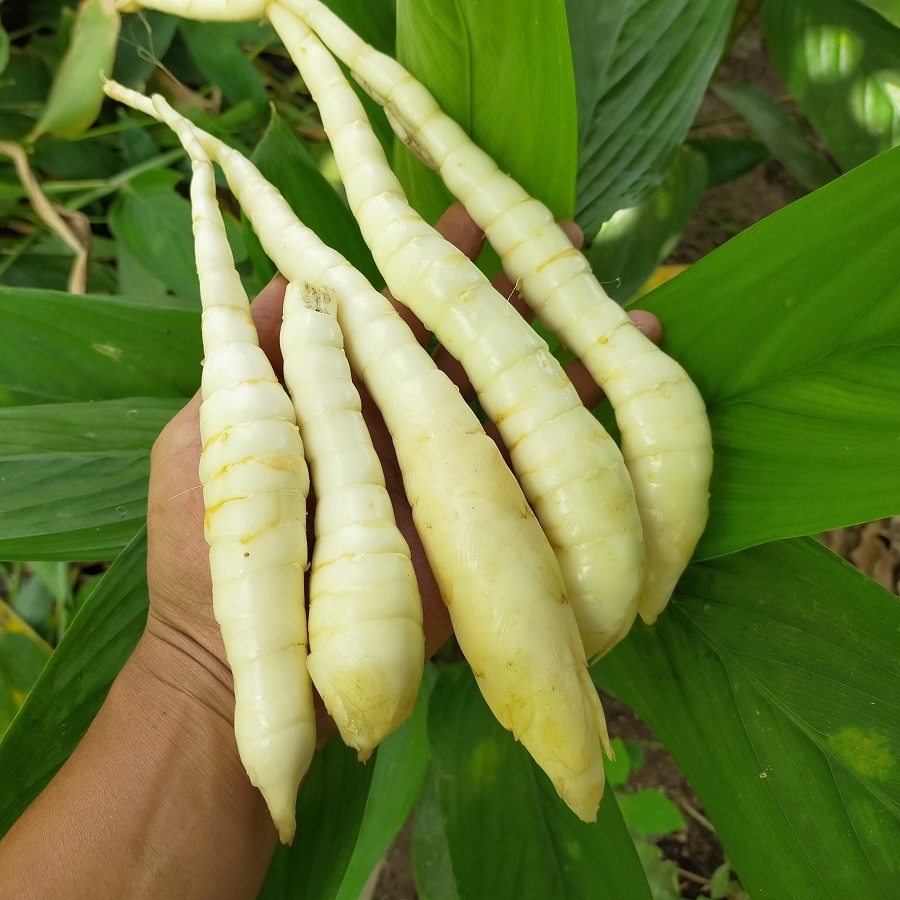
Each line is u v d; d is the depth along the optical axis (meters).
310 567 0.26
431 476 0.24
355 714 0.22
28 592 0.48
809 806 0.29
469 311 0.26
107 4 0.38
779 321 0.26
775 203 0.56
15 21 0.49
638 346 0.27
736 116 0.51
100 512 0.31
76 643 0.28
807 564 0.30
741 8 0.46
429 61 0.29
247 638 0.23
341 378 0.25
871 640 0.29
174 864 0.24
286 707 0.23
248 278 0.43
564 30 0.26
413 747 0.37
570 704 0.23
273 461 0.24
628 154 0.36
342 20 0.32
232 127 0.45
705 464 0.27
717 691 0.30
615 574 0.25
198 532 0.26
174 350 0.33
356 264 0.34
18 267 0.48
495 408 0.26
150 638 0.27
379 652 0.22
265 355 0.28
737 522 0.28
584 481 0.25
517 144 0.30
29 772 0.28
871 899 0.28
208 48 0.42
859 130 0.42
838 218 0.25
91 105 0.41
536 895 0.30
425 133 0.29
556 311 0.28
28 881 0.23
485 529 0.24
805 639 0.30
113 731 0.26
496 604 0.23
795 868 0.29
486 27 0.27
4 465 0.30
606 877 0.30
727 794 0.30
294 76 0.54
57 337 0.32
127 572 0.29
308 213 0.33
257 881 0.26
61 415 0.31
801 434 0.27
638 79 0.35
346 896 0.35
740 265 0.26
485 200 0.29
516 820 0.31
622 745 0.42
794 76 0.44
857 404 0.26
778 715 0.30
